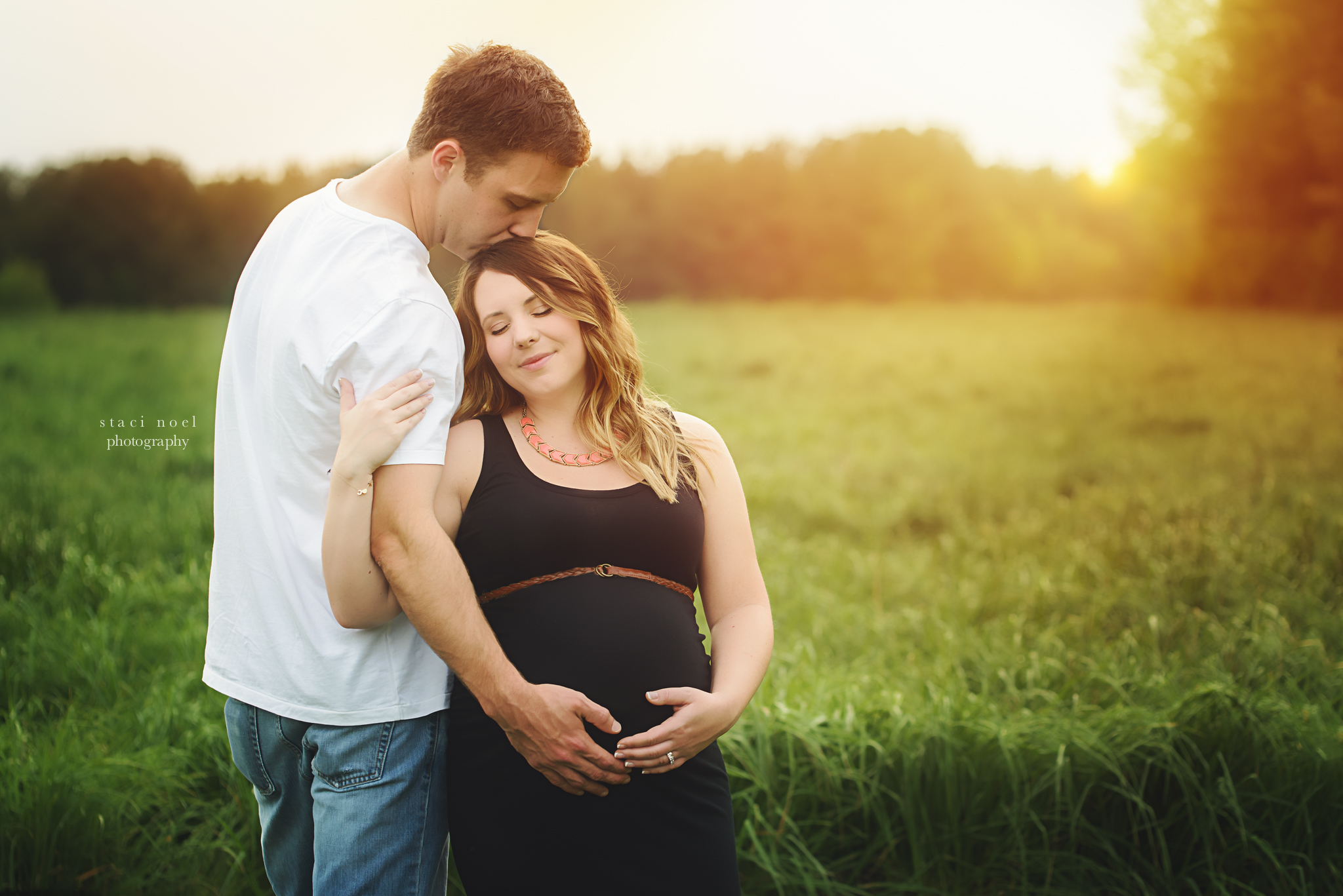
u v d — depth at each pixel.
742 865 2.14
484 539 1.48
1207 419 7.77
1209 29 18.20
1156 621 3.02
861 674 2.80
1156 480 5.64
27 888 2.03
